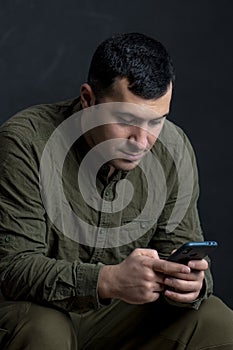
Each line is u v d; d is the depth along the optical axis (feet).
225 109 13.52
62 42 13.28
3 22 13.19
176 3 13.47
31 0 13.20
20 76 13.26
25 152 7.95
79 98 8.39
